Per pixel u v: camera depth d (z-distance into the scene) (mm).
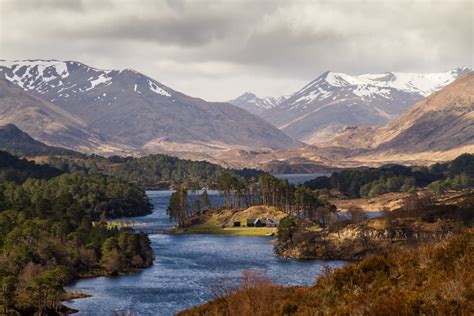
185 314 56969
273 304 47594
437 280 36375
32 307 133625
